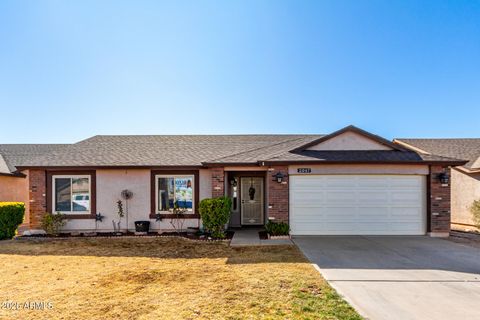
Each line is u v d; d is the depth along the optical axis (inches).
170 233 539.2
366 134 532.1
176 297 225.8
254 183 645.3
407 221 496.7
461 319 187.5
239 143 697.6
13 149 864.9
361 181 499.2
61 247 428.1
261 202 644.7
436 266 311.1
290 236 482.9
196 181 565.6
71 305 211.9
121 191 562.6
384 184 498.6
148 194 563.8
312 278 269.6
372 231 495.5
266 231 544.4
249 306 206.8
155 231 558.3
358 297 223.6
